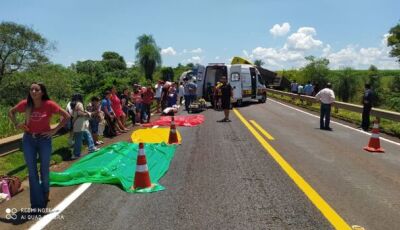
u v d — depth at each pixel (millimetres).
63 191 7238
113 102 15266
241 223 5648
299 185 7625
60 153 10680
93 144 11477
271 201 6637
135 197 6855
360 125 18266
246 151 11117
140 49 98062
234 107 27906
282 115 22188
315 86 31562
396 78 61281
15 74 47906
